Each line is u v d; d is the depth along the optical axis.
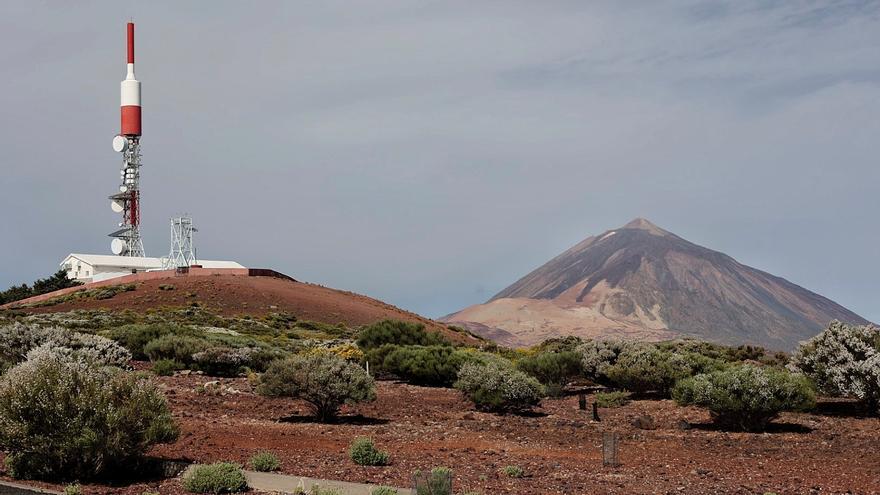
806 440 18.55
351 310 81.31
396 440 17.72
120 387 13.98
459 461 14.99
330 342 49.66
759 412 19.91
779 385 19.80
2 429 12.95
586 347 32.00
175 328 41.12
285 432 18.28
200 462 14.38
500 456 15.67
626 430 19.98
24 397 13.20
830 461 15.73
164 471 13.76
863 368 22.03
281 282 89.75
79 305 70.25
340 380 20.92
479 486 12.74
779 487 13.08
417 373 31.64
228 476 12.47
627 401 25.88
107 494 12.27
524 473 13.81
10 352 27.97
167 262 98.62
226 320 63.81
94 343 29.86
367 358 34.88
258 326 63.28
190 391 24.91
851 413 22.61
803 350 24.95
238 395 24.58
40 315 61.28
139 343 36.75
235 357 30.88
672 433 19.58
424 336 45.22
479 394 23.52
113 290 76.00
